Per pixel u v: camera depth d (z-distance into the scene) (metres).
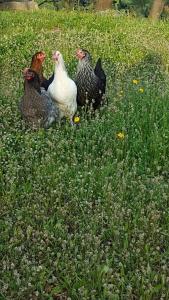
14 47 4.70
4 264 1.82
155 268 1.89
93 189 2.32
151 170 2.55
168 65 4.24
